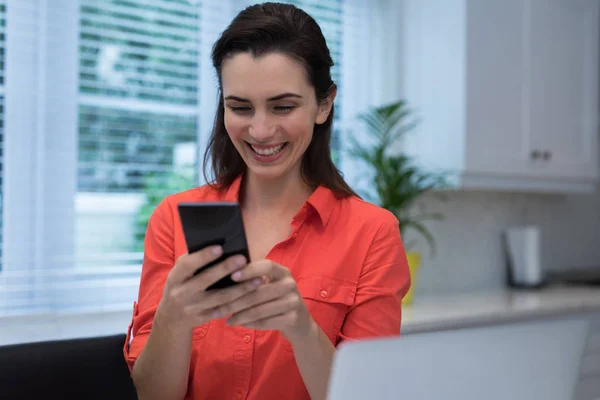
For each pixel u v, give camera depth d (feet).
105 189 6.86
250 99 3.12
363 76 8.59
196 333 3.47
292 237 3.51
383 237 3.53
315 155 3.71
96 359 2.97
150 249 3.70
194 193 3.87
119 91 6.90
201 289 2.51
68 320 6.45
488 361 1.76
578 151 8.93
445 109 7.88
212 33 7.41
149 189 7.11
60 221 6.59
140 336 3.48
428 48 8.14
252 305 2.62
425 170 8.15
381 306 3.41
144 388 3.21
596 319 8.16
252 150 3.30
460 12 7.69
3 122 6.33
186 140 7.35
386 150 8.46
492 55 7.89
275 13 3.23
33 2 6.39
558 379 1.86
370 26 8.64
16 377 2.77
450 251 8.98
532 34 8.34
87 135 6.75
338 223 3.58
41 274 6.29
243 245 2.45
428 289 8.75
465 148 7.64
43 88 6.47
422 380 1.69
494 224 9.52
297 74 3.13
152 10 7.02
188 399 3.45
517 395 1.82
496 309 7.34
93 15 6.71
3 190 6.34
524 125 8.24
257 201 3.76
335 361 1.66
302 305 2.71
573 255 10.57
